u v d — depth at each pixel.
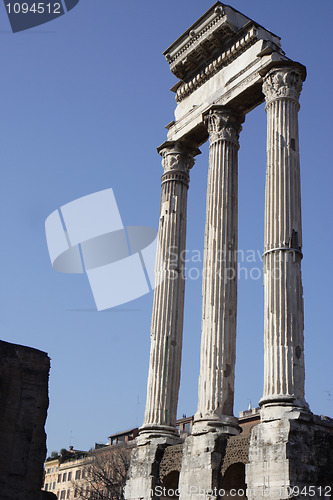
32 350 34.62
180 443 28.09
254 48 29.28
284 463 20.45
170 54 33.75
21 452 32.34
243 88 29.23
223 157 29.44
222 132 29.92
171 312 30.31
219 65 31.30
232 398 25.61
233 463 23.56
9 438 32.19
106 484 67.06
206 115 30.70
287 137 26.11
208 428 24.70
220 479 23.78
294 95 27.09
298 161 26.05
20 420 32.88
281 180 25.34
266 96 27.56
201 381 25.92
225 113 30.12
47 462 107.56
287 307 23.17
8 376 33.31
